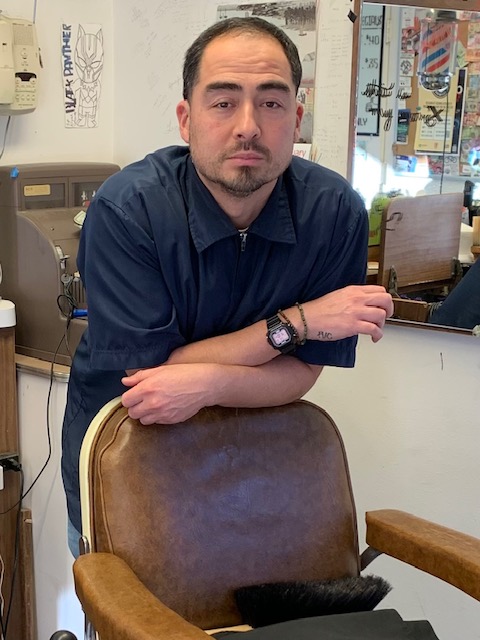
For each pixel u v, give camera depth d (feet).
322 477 4.77
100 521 4.15
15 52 7.16
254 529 4.53
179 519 4.31
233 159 4.08
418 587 6.62
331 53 6.58
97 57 8.11
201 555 4.35
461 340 6.23
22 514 7.19
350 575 4.77
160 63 7.81
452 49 6.04
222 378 4.34
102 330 4.38
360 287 4.57
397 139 6.31
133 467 4.23
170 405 4.21
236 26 4.14
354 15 6.30
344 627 4.13
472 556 4.15
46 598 7.27
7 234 7.09
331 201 4.61
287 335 4.45
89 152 8.23
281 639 3.99
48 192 7.24
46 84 7.75
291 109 4.18
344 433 6.97
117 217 4.30
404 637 4.10
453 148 6.12
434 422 6.48
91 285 4.42
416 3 6.09
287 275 4.57
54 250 6.76
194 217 4.36
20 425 7.15
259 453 4.63
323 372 6.97
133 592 3.67
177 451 4.39
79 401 5.16
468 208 6.06
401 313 6.43
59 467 6.86
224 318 4.61
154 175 4.45
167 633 3.34
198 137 4.16
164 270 4.34
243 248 4.46
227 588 4.42
